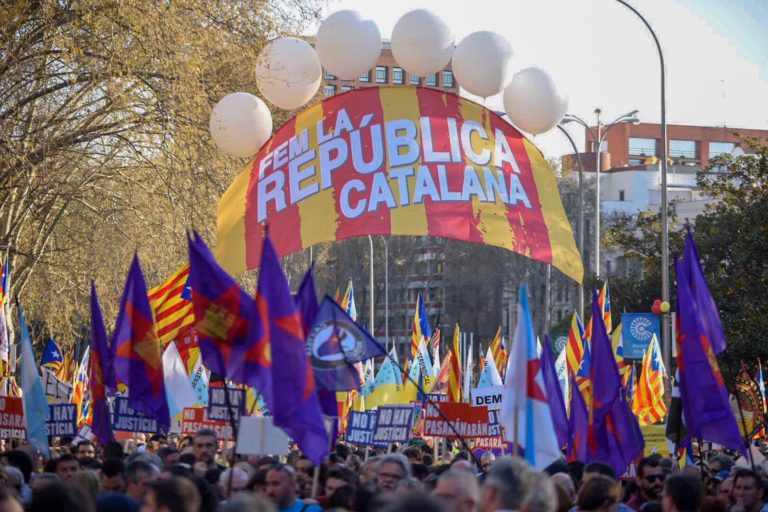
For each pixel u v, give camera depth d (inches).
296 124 754.8
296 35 1235.2
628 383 1153.4
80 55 1163.3
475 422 721.6
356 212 734.5
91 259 1624.0
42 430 637.3
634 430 608.7
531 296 3757.4
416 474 569.6
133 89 1245.1
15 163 1233.4
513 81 742.5
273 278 444.1
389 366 924.6
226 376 501.4
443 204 736.3
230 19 1194.0
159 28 1128.8
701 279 557.9
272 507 254.4
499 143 753.6
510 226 740.7
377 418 719.1
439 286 4040.4
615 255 3890.3
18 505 271.7
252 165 755.4
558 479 454.3
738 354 1763.0
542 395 431.8
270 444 505.4
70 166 1358.3
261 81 740.7
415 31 724.0
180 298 874.8
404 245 3924.7
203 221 1202.0
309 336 539.2
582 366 1016.9
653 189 4537.4
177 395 754.2
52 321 1787.6
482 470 641.6
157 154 1318.9
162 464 536.4
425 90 753.6
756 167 2004.2
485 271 3816.4
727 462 699.4
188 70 1148.5
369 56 730.2
